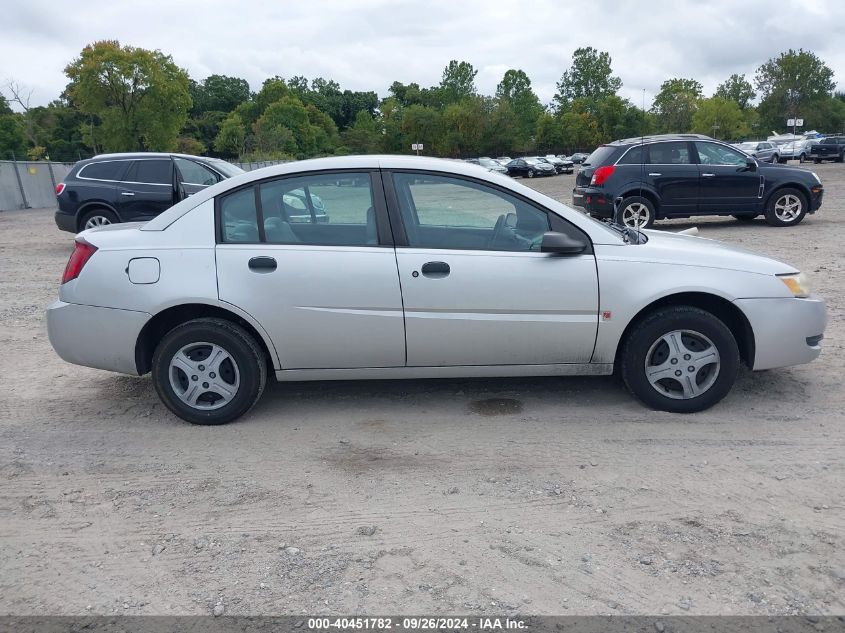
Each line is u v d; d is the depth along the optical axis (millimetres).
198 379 4512
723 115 82000
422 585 2906
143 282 4383
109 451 4270
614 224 5223
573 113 90562
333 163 4523
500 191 4453
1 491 3807
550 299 4359
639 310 4391
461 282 4336
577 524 3330
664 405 4559
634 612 2707
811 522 3285
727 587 2840
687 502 3496
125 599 2877
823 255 10180
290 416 4727
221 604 2822
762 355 4504
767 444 4113
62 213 12477
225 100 117375
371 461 4051
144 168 12453
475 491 3670
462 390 5102
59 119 76188
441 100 106688
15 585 2988
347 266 4340
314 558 3119
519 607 2754
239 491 3742
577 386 5109
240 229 4453
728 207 13172
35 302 8602
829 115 97812
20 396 5254
